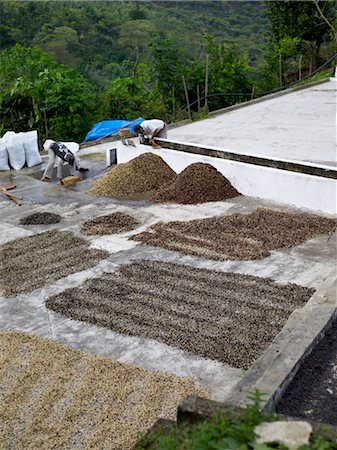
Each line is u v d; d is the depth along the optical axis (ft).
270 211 26.35
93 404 13.79
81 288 19.81
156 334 16.72
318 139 35.96
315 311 16.35
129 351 16.02
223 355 15.53
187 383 14.37
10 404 13.97
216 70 61.72
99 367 15.19
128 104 53.31
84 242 23.88
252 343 15.98
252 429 9.06
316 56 72.84
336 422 12.06
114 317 17.81
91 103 49.90
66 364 15.43
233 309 17.89
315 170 27.27
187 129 41.73
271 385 12.80
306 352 14.32
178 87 59.72
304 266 20.85
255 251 22.22
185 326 17.07
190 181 28.99
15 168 35.68
